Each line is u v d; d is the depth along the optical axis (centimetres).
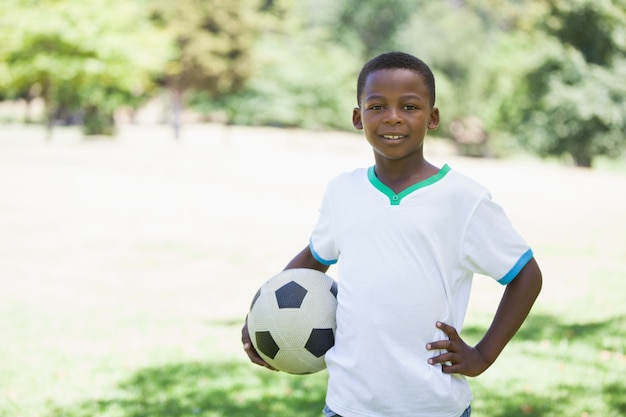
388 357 219
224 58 3978
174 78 3941
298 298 250
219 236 1149
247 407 431
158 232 1173
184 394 454
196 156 2875
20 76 2445
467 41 4488
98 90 3434
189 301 744
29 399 443
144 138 4019
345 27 4994
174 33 3784
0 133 3922
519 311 223
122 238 1111
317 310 248
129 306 715
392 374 218
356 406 223
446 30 4506
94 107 3906
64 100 3303
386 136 222
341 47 4903
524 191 1888
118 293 775
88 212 1362
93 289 792
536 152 3431
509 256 222
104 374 495
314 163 2698
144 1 3756
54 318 659
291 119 4506
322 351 247
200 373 498
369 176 235
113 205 1465
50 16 2327
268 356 254
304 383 479
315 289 252
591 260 957
